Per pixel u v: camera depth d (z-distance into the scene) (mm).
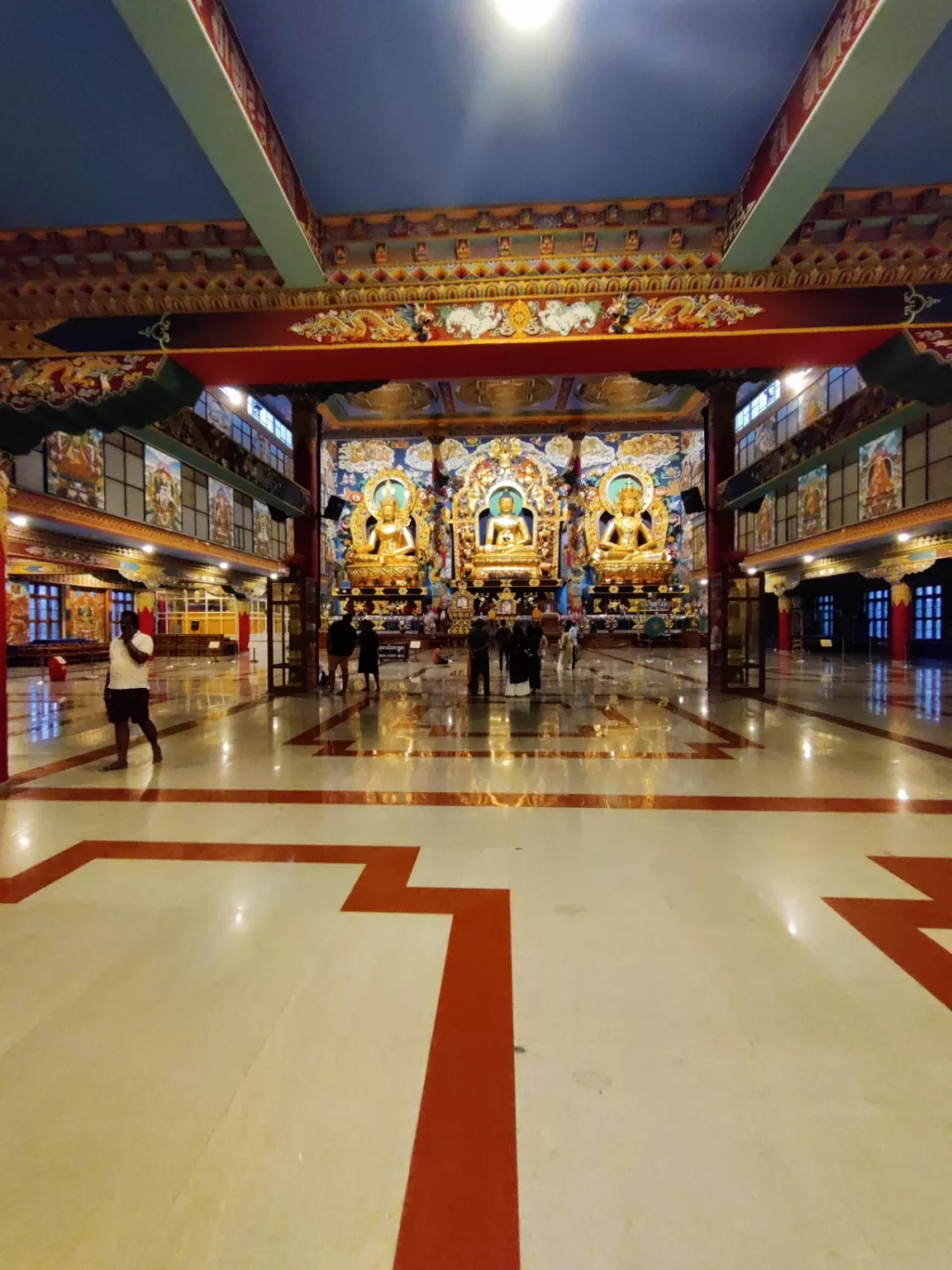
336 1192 1444
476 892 3000
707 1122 1639
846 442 8172
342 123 4430
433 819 4062
